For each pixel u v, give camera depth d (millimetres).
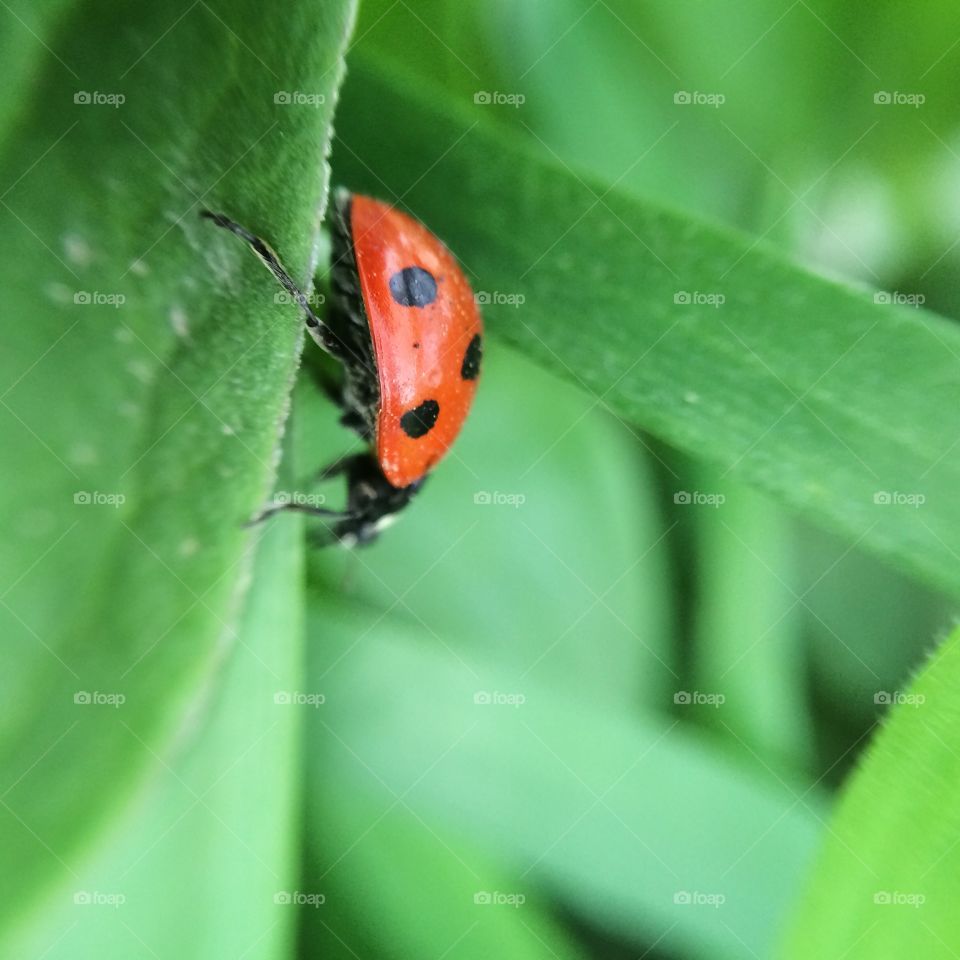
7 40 61
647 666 74
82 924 65
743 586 74
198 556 62
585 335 68
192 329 62
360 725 71
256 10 62
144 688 62
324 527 72
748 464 69
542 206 68
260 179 62
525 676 72
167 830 65
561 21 72
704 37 73
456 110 68
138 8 61
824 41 73
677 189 74
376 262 69
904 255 75
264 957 65
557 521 74
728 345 68
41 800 61
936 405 68
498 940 70
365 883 70
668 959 72
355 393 71
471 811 71
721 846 72
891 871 66
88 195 61
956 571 68
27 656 62
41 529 62
